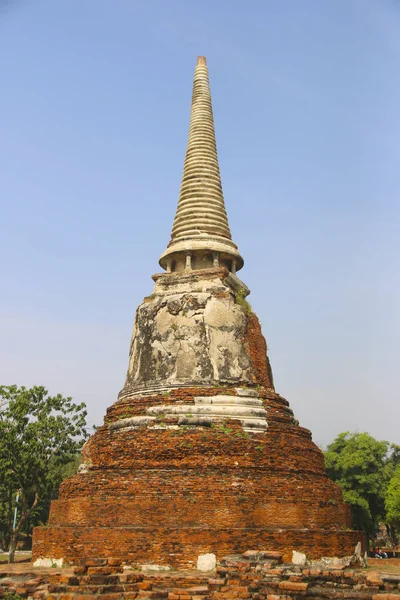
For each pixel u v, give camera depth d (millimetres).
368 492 49500
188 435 21984
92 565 17141
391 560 29953
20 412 36656
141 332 26750
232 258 29766
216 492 20109
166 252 29562
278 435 22844
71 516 20891
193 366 24875
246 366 25328
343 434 53094
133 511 20125
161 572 18078
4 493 44062
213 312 26094
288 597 14641
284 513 20406
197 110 34250
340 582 15195
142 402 24000
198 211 30641
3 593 15375
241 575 15648
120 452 22281
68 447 38688
